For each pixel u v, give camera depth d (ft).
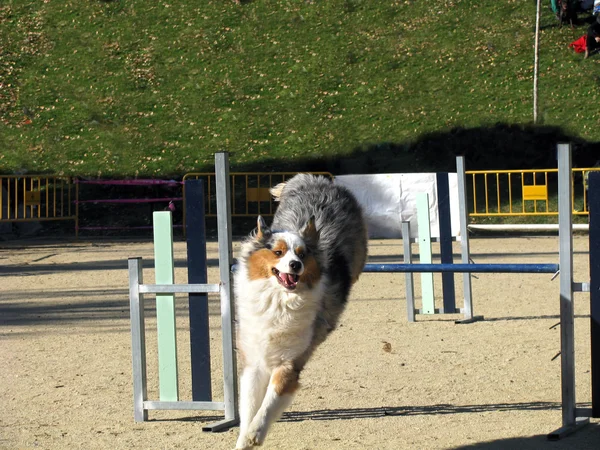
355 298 38.37
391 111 85.51
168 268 19.88
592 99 84.79
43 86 91.04
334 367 24.80
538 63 89.15
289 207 22.75
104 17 102.42
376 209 65.31
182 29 100.27
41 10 103.30
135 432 18.58
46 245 63.05
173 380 19.83
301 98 88.43
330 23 100.42
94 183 75.56
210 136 83.15
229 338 19.31
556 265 19.08
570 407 18.22
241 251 18.61
